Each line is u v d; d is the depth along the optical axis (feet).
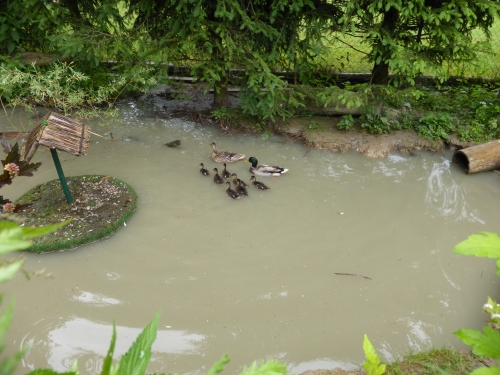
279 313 16.94
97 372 14.66
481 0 23.15
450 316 16.78
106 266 18.90
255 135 29.30
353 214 22.41
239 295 17.69
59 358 15.06
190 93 34.27
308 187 24.43
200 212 22.25
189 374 14.65
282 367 3.63
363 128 28.55
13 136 27.91
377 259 19.61
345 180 25.11
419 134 27.73
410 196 23.89
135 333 15.99
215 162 26.50
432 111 29.53
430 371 13.61
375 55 26.21
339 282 18.37
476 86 31.68
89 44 25.81
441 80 25.77
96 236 19.98
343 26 23.95
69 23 27.35
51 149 19.66
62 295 17.49
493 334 4.24
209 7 26.27
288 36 26.81
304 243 20.43
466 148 25.48
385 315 16.87
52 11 27.84
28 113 30.81
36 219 20.71
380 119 28.30
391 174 25.70
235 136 29.25
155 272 18.70
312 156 27.22
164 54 25.16
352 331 16.21
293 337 15.98
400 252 20.02
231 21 25.79
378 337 15.94
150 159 26.61
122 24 27.09
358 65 35.37
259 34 26.50
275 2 24.75
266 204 22.95
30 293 17.51
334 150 27.48
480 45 24.56
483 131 27.25
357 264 19.31
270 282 18.33
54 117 19.51
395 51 24.73
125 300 17.38
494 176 25.44
